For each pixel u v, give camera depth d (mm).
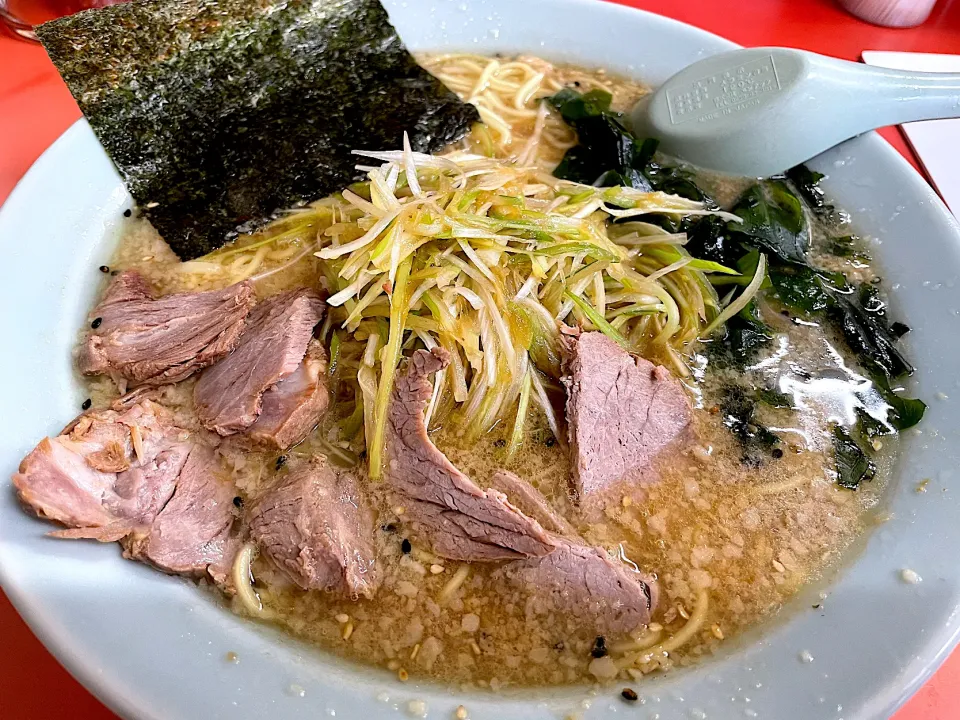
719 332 214
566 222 205
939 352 193
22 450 161
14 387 168
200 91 230
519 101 270
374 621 161
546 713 143
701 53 270
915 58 306
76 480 156
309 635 157
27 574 141
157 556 155
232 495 174
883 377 197
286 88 244
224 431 174
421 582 168
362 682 147
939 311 199
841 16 337
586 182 242
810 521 176
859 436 189
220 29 230
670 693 148
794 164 242
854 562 165
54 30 217
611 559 167
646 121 254
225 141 230
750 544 173
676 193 239
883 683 140
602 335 196
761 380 204
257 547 167
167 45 225
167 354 184
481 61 279
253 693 138
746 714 141
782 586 165
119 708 129
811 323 215
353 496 177
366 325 194
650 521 178
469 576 170
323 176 226
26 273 184
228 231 220
